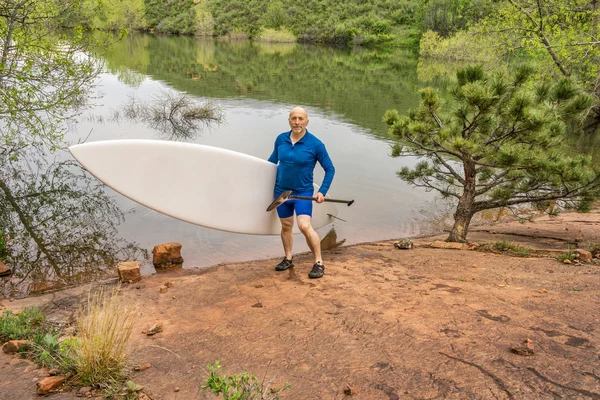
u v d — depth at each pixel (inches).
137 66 997.8
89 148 182.9
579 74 432.8
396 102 676.7
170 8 2637.8
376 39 2150.6
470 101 195.9
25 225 234.2
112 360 97.7
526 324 113.0
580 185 212.5
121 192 190.2
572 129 581.9
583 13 390.0
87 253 204.4
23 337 119.0
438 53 1601.9
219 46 1815.9
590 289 136.7
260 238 228.2
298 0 2481.5
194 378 97.8
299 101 651.5
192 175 195.9
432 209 285.3
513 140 210.7
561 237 235.6
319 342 111.5
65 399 88.6
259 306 139.6
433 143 232.7
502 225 275.6
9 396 89.6
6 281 176.2
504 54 429.7
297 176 164.6
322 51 1800.0
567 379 86.9
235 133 445.7
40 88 300.0
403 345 106.4
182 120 498.0
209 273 178.2
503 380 88.0
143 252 207.2
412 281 159.2
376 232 248.1
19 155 351.9
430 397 85.0
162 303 147.9
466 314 122.4
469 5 1772.9
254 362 103.6
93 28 312.0
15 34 274.4
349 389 87.9
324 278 165.9
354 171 346.0
